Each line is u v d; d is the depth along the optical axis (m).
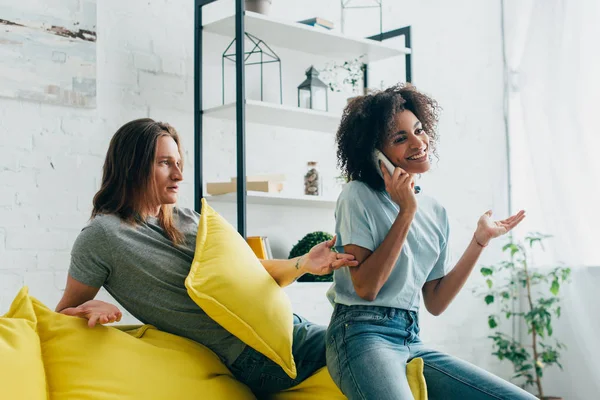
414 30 4.04
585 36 3.76
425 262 1.90
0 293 2.64
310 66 3.43
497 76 4.32
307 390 1.94
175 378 1.70
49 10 2.77
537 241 4.03
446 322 4.07
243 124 2.89
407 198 1.72
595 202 3.69
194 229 2.05
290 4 3.58
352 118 1.90
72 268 1.84
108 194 1.95
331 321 1.86
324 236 3.25
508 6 4.27
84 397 1.55
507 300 4.28
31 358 1.53
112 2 2.97
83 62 2.85
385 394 1.62
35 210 2.73
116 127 2.95
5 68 2.66
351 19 3.82
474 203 4.19
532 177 4.05
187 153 3.16
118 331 1.74
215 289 1.78
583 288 3.73
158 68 3.09
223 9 3.30
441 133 4.08
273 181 3.10
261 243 3.03
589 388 3.77
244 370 1.91
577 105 3.76
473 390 1.76
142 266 1.84
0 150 2.67
